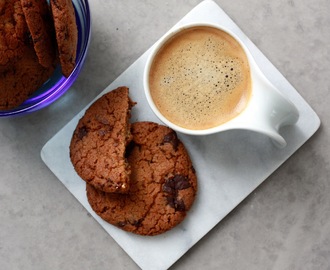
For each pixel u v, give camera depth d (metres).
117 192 0.39
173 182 0.39
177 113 0.38
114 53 0.42
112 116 0.39
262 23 0.41
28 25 0.32
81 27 0.40
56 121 0.42
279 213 0.41
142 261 0.41
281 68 0.41
